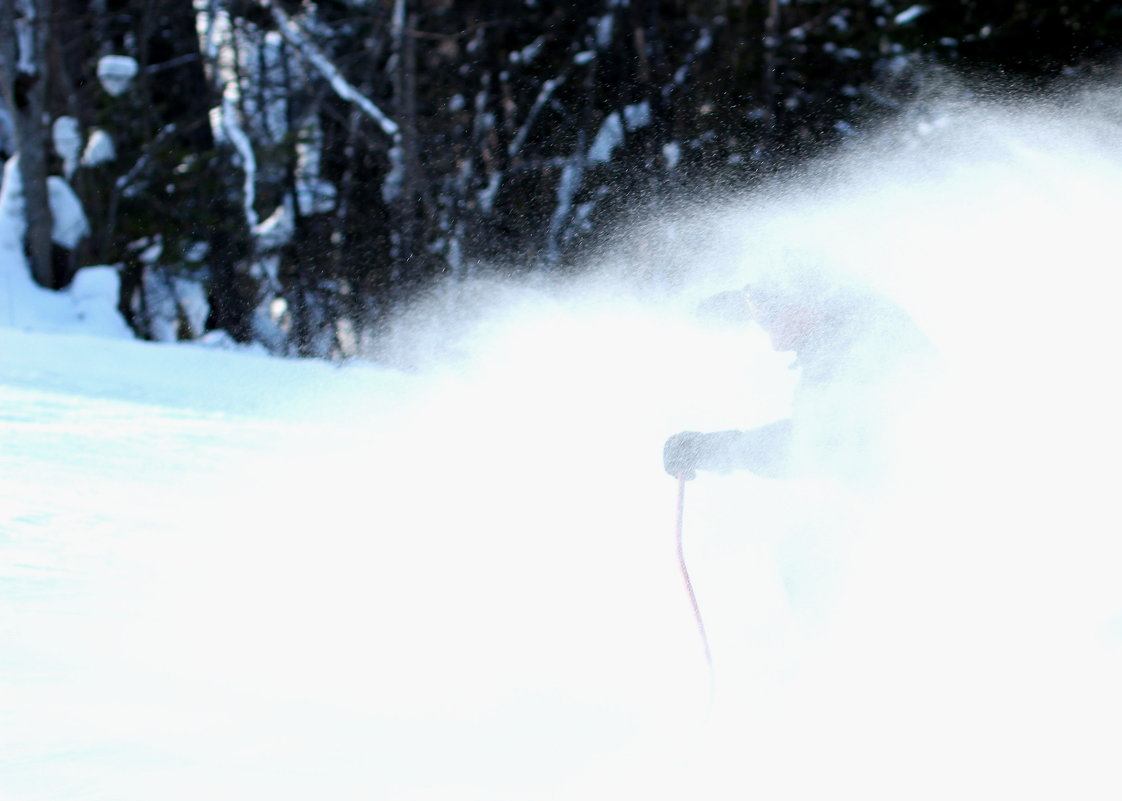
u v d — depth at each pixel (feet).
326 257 95.91
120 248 95.61
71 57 97.30
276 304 104.88
